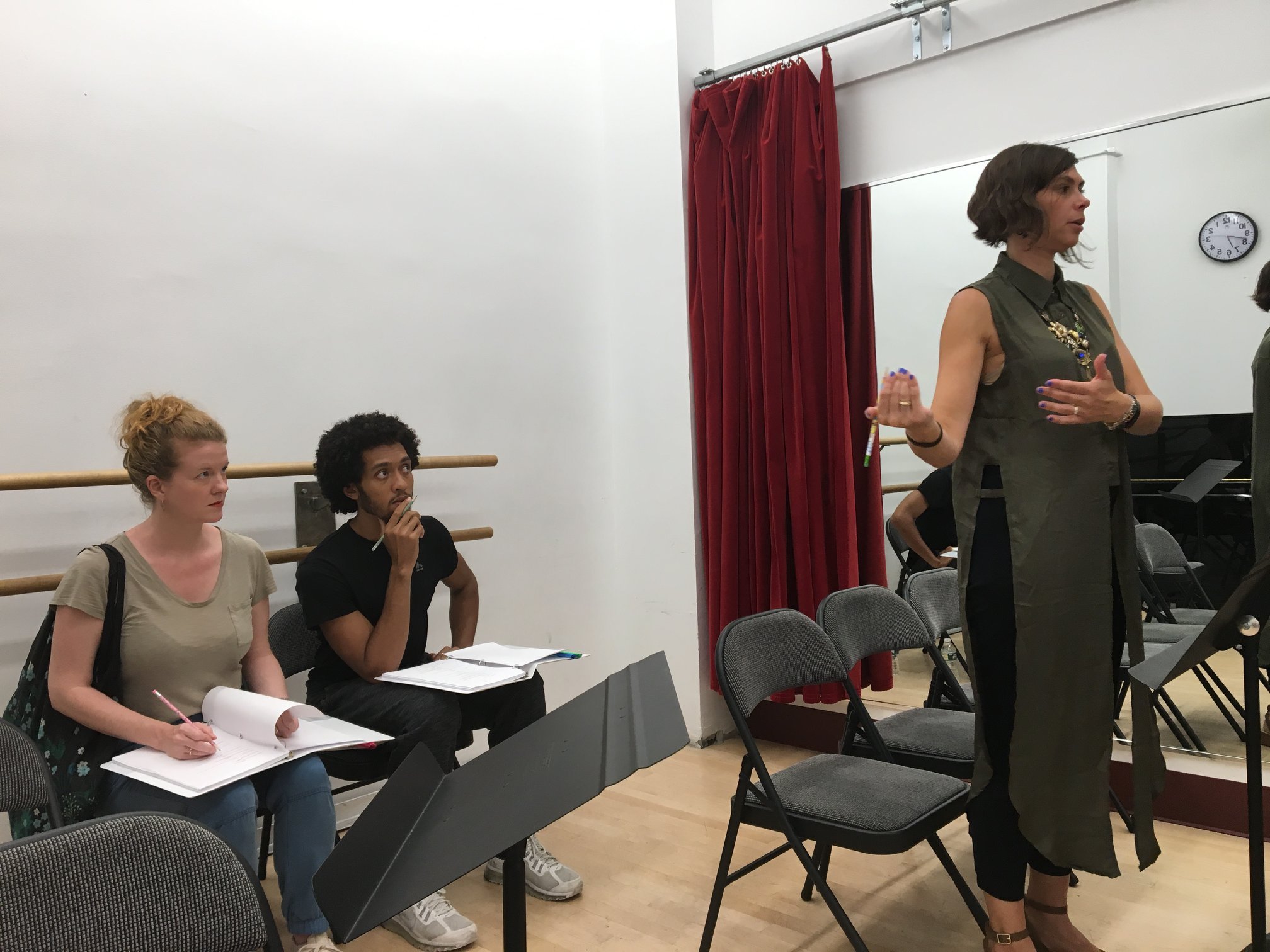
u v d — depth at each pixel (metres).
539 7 3.33
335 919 0.78
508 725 2.34
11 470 2.13
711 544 3.29
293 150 2.64
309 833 1.82
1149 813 1.70
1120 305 2.70
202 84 2.46
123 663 1.78
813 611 3.17
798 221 3.14
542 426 3.32
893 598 2.34
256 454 2.55
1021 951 1.67
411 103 2.94
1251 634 1.44
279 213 2.61
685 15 3.35
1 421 2.12
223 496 1.85
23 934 0.80
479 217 3.13
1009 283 1.69
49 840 0.83
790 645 1.98
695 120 3.31
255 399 2.55
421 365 2.96
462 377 3.07
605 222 3.57
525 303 3.27
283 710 1.69
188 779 1.53
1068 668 1.61
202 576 1.89
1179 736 2.62
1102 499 1.63
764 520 3.25
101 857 0.85
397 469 2.29
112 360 2.29
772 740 3.43
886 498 3.19
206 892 0.90
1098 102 2.70
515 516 3.23
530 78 3.30
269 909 0.95
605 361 3.57
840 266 3.23
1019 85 2.83
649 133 3.42
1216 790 2.53
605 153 3.56
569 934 2.08
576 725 1.03
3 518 2.12
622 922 2.13
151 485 1.81
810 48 3.12
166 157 2.39
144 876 0.87
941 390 1.68
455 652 2.40
